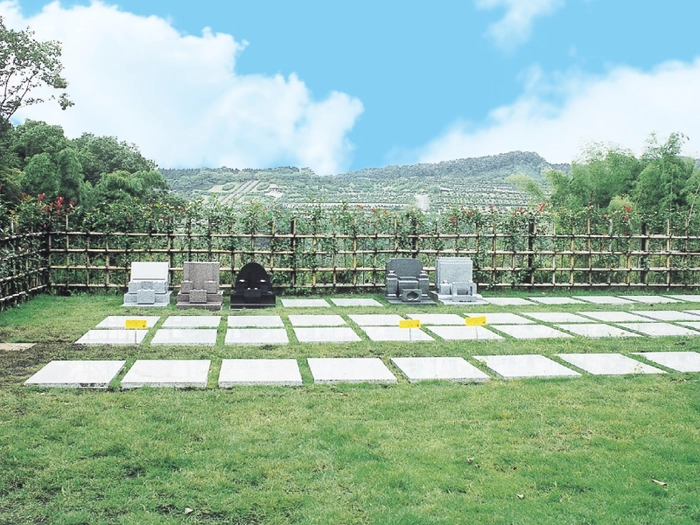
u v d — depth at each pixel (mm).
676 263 15219
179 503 4215
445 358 8062
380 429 5543
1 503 4180
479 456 4996
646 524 4027
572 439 5371
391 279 12852
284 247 13805
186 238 13570
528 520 4043
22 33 25438
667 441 5332
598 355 8328
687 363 7953
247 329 9820
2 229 11383
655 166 20688
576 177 22641
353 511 4152
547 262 15133
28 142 29844
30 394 6336
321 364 7660
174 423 5578
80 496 4281
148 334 9336
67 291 13227
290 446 5133
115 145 35469
